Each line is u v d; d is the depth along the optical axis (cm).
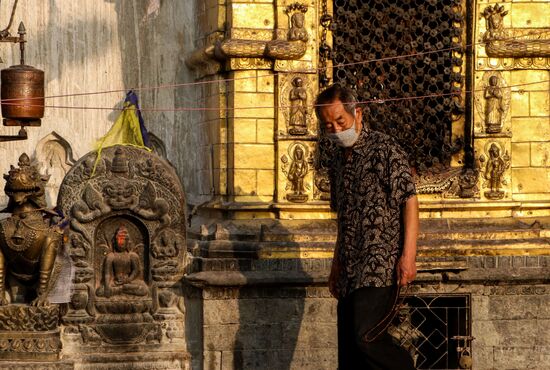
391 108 1335
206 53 1308
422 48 1336
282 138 1284
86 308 1209
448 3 1331
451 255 1253
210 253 1217
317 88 1305
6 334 1151
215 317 1208
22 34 1198
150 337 1220
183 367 1216
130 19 1399
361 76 1331
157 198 1218
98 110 1391
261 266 1220
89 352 1205
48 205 1375
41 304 1152
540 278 1252
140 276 1229
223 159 1305
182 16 1409
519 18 1320
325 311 1234
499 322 1260
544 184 1327
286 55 1270
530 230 1285
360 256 1000
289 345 1227
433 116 1338
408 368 1002
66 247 1185
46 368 1151
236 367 1213
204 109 1362
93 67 1389
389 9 1330
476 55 1321
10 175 1155
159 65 1406
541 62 1325
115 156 1212
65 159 1387
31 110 1178
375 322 984
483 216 1320
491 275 1245
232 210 1276
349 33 1323
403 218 996
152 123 1405
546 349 1267
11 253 1159
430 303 1253
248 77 1283
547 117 1327
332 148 1309
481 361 1259
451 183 1320
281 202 1281
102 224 1220
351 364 1020
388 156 1002
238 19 1280
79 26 1385
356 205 1009
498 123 1320
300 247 1232
